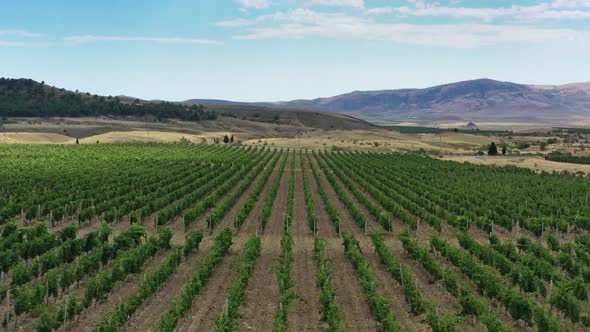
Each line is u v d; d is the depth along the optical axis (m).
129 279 35.03
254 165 113.38
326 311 27.77
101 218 54.75
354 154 147.75
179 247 38.53
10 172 83.62
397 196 69.00
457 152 172.38
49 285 29.64
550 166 125.50
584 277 35.56
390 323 24.89
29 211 53.69
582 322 28.19
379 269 38.34
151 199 63.50
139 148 139.88
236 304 27.95
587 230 55.03
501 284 33.62
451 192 73.69
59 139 184.38
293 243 42.66
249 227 52.84
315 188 83.38
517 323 28.89
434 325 25.62
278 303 30.61
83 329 26.77
